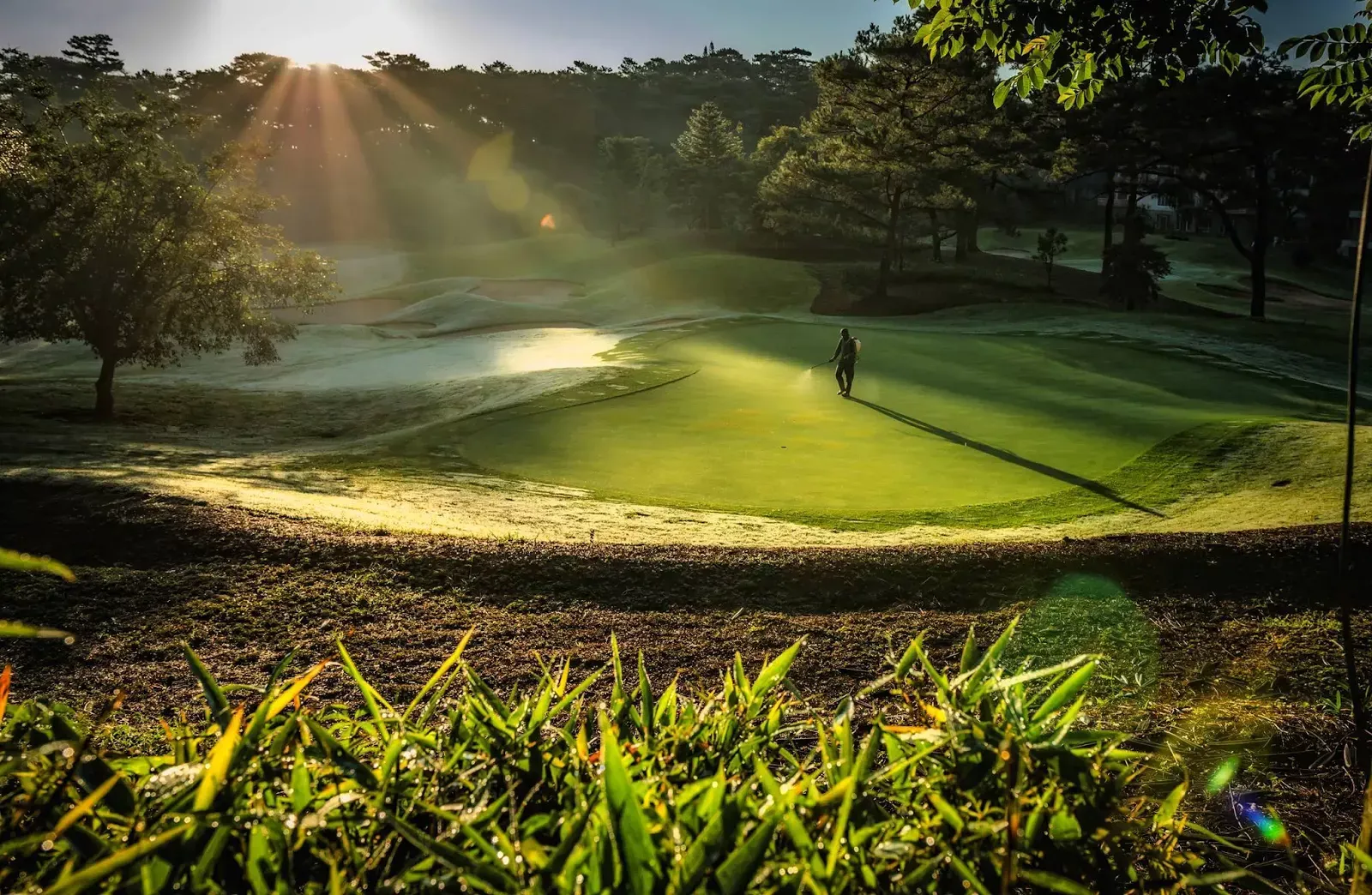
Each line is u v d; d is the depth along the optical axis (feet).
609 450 65.36
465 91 443.32
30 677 22.26
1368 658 18.70
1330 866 9.02
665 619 26.50
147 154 98.68
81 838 4.35
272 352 107.34
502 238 339.16
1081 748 5.79
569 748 5.93
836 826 4.51
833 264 239.91
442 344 155.84
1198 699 16.46
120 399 107.04
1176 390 90.07
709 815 4.64
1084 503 51.93
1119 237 319.88
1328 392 90.02
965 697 5.96
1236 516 46.62
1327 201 279.69
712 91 540.52
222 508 36.17
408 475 58.70
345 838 4.86
